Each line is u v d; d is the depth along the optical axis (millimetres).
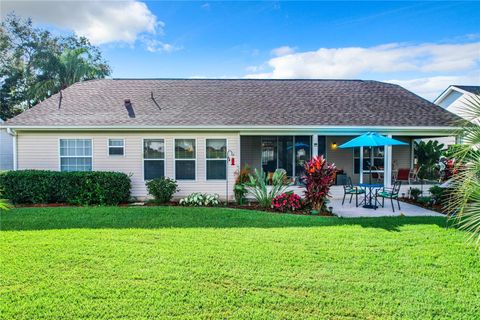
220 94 14133
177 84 15016
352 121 12016
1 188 10148
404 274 4625
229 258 5207
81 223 7523
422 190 11930
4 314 3494
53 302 3748
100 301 3789
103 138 11477
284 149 15359
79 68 26922
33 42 29766
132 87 14461
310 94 14508
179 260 5102
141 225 7383
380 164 15703
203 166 11758
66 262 4977
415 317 3527
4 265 4832
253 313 3582
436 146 15297
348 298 3930
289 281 4375
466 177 4117
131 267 4805
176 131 11609
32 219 7859
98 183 10367
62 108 12312
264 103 13383
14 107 29734
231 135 11812
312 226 7387
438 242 6051
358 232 6762
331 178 9414
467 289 4168
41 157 11328
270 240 6199
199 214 8609
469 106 4352
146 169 11656
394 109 13211
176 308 3656
